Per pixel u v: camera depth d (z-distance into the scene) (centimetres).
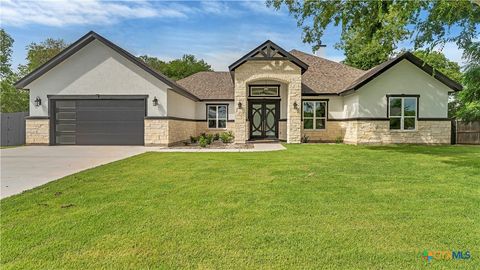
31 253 308
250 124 2053
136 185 613
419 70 1675
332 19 1338
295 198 511
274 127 2056
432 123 1681
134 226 381
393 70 1675
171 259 297
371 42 1438
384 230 369
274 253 309
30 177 711
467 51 1855
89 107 1650
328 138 1948
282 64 1770
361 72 2119
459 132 1830
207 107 2248
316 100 1953
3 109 2894
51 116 1633
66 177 698
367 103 1680
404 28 1237
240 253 309
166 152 1272
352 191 560
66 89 1623
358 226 383
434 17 1041
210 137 1881
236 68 1778
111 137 1648
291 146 1558
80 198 510
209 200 500
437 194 536
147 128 1608
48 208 454
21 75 3303
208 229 372
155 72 1608
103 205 470
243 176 711
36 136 1638
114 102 1644
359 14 1295
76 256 303
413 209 450
